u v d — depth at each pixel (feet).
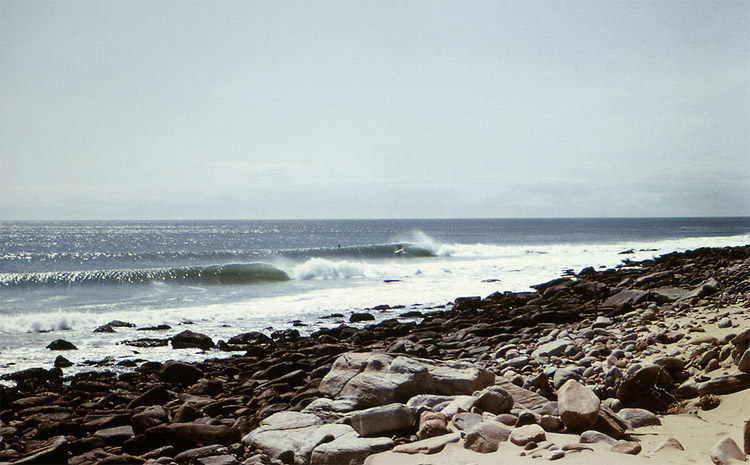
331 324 62.75
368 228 522.47
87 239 289.74
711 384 23.15
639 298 53.01
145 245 234.17
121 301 78.28
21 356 47.55
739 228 435.94
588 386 25.27
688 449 18.51
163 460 21.77
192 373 39.11
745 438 17.56
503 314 60.29
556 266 120.88
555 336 39.40
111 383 38.14
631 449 18.48
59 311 69.31
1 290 86.28
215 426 24.43
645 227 486.38
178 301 78.43
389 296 82.38
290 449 20.99
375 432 21.88
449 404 24.02
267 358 44.27
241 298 81.20
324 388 28.07
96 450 23.71
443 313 65.98
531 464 17.49
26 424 27.66
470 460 18.34
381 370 27.40
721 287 48.80
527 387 26.73
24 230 446.19
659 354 29.04
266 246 226.58
